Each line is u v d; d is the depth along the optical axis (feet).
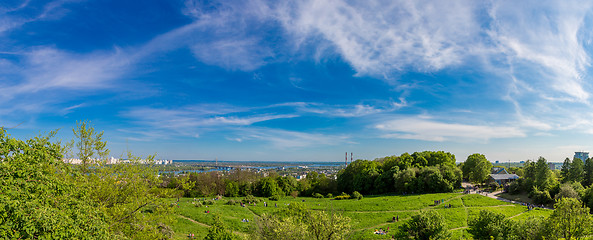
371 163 456.86
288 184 448.24
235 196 407.85
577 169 360.89
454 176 369.30
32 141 49.57
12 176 42.04
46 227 40.52
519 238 144.15
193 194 382.63
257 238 127.54
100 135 78.23
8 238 36.17
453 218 230.48
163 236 85.40
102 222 53.88
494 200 290.76
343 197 362.33
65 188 50.93
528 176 350.84
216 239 146.00
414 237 175.94
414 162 447.42
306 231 107.14
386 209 272.72
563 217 121.39
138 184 79.71
